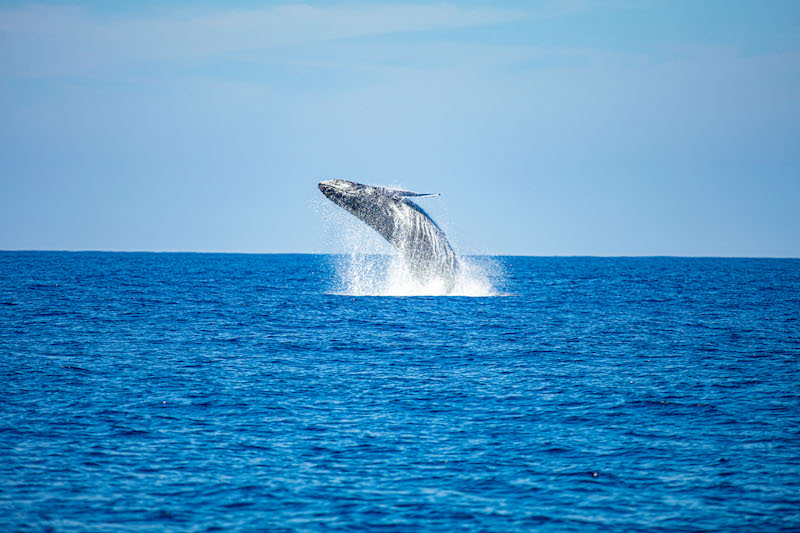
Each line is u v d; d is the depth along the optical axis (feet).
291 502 222.48
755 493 228.43
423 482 237.66
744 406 324.60
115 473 241.14
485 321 625.00
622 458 258.37
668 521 211.41
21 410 306.14
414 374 394.52
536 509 219.20
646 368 414.62
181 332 544.62
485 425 296.10
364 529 207.00
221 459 255.09
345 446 269.44
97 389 345.92
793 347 493.36
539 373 399.03
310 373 394.11
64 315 640.17
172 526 206.59
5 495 222.48
